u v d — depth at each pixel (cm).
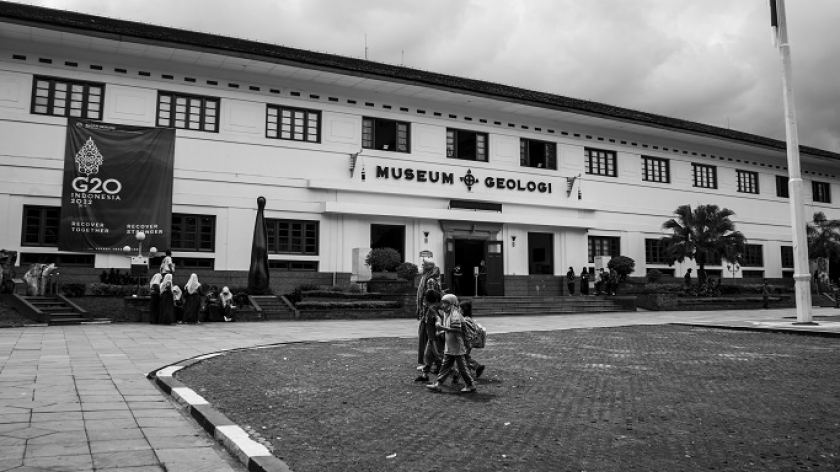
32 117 2095
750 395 739
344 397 727
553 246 3020
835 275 4003
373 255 2362
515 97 2786
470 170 2845
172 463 472
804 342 1350
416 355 1134
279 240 2438
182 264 2269
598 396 735
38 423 584
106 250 2142
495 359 1084
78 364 978
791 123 1689
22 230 2061
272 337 1476
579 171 3145
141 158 2212
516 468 450
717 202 3591
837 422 596
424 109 2775
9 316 1742
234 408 661
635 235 3269
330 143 2561
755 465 458
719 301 2867
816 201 4103
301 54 2650
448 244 2750
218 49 2203
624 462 465
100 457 481
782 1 1706
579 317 2308
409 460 471
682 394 747
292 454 486
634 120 3117
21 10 2184
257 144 2425
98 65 2202
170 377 835
